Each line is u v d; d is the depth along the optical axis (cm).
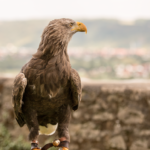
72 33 374
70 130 797
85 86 782
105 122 764
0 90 903
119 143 742
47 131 411
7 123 894
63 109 371
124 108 738
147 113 710
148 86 732
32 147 352
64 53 361
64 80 351
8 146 841
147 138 708
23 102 362
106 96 760
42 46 353
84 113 784
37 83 341
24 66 359
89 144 778
